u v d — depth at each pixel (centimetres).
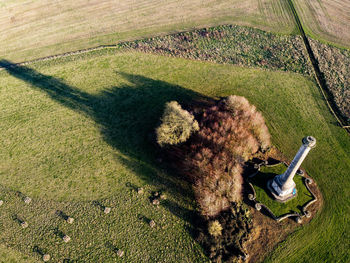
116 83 4669
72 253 2788
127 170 3459
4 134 3962
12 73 4978
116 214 3062
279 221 2888
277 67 4900
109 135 3884
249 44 5412
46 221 3033
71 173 3466
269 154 3503
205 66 4953
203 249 2762
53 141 3844
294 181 3194
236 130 3544
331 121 3944
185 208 3075
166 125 3544
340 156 3491
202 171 3253
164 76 4775
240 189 3114
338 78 4634
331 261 2627
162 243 2838
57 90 4584
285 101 4266
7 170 3541
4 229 2981
